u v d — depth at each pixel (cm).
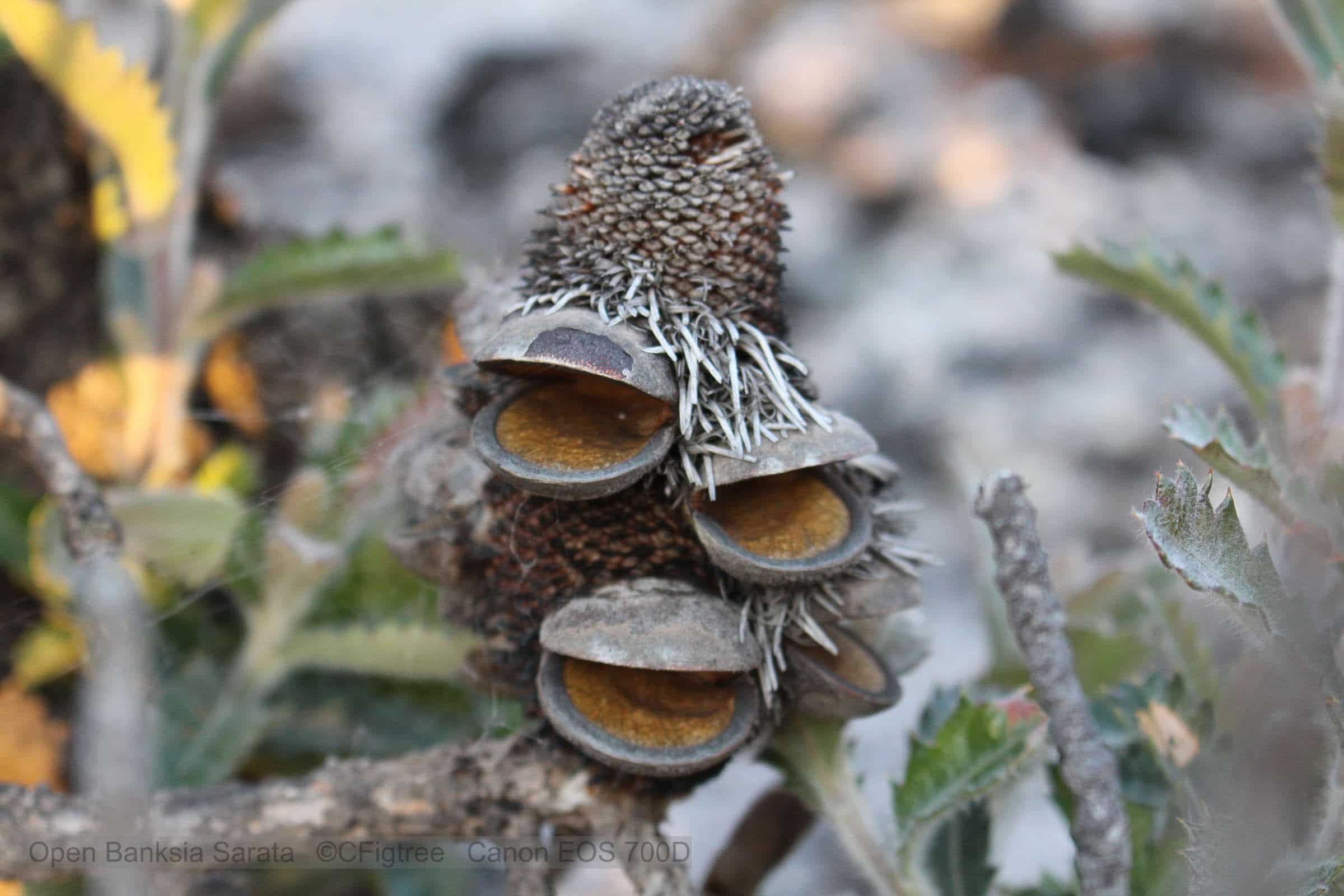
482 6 221
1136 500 176
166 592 75
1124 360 188
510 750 66
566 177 63
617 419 63
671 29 221
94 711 66
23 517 76
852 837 67
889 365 190
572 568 63
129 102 75
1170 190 212
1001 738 66
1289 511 66
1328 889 63
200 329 79
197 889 72
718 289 63
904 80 226
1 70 77
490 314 66
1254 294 193
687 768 62
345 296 81
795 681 64
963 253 205
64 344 80
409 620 74
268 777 77
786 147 224
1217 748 67
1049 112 228
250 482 80
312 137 192
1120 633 73
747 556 62
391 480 71
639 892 65
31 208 78
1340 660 65
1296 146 218
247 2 78
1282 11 71
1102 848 61
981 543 76
